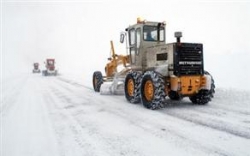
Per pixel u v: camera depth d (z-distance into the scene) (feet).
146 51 28.37
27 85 55.52
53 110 24.48
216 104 24.58
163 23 29.89
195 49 23.86
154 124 18.01
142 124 18.13
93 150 13.41
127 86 28.71
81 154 12.95
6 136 16.43
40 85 54.75
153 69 26.11
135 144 14.03
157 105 22.86
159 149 13.19
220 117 19.21
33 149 13.96
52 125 18.69
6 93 40.52
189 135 15.24
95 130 16.99
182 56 23.27
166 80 24.11
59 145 14.38
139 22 29.43
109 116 21.08
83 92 39.60
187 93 23.59
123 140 14.75
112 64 39.09
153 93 23.12
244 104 23.67
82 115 21.75
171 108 23.70
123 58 35.55
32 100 31.48
